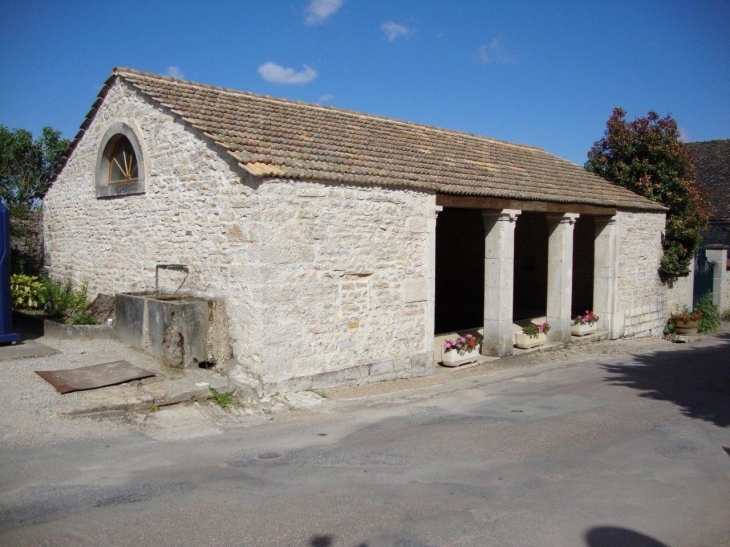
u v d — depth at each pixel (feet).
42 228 45.70
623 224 46.42
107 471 16.38
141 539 12.66
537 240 56.08
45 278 41.70
